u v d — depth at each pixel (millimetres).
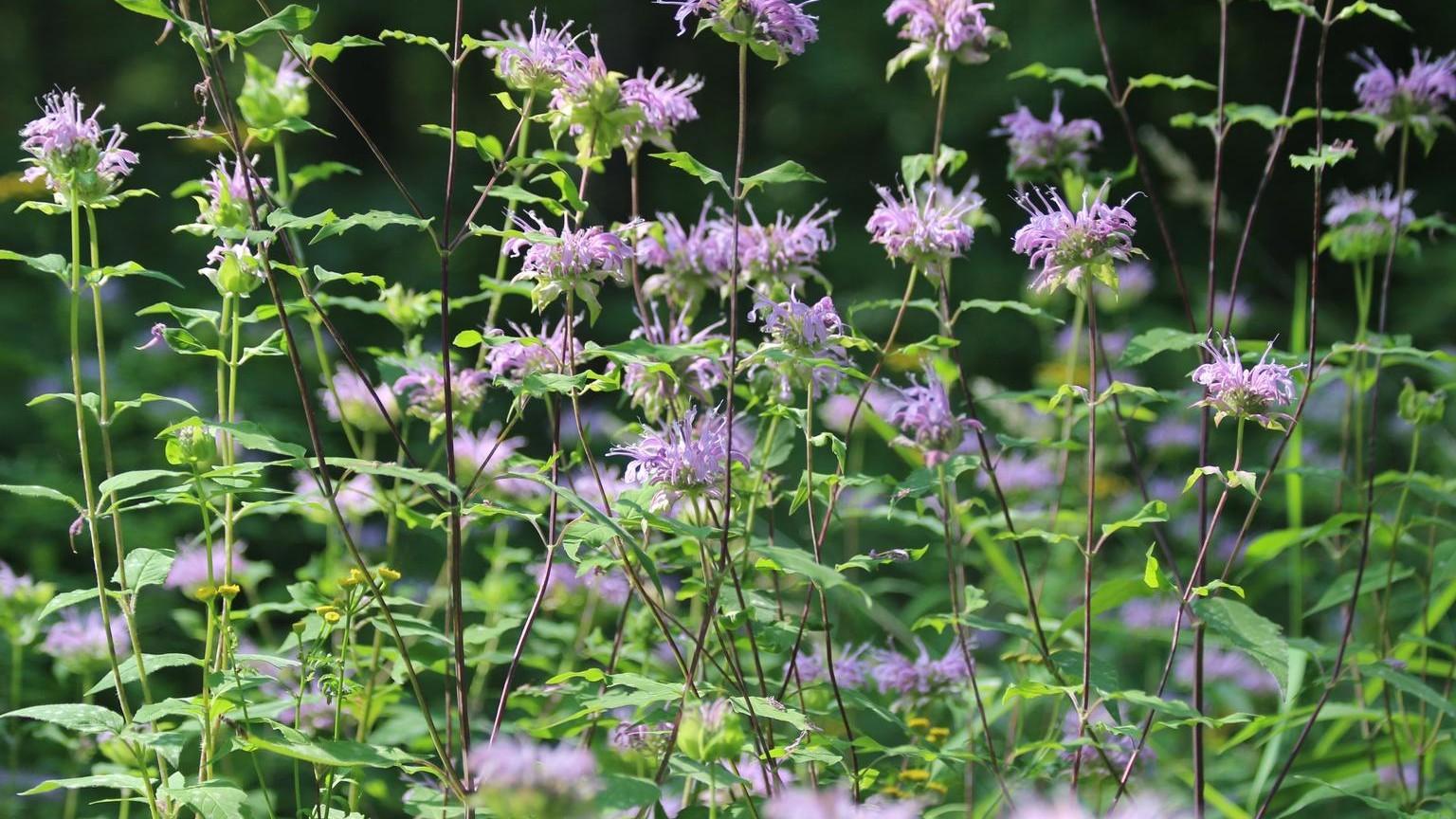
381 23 12609
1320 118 3459
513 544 5859
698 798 3424
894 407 3408
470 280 10227
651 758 3170
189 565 4180
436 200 11211
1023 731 4449
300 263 3484
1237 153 12234
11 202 8609
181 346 2988
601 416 5199
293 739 2801
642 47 12484
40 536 5406
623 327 9719
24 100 12727
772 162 12609
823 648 4062
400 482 3738
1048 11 11898
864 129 12586
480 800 2551
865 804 3107
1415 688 3436
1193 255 11805
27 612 3822
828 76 12195
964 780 3725
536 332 5309
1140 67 12039
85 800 4074
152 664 2873
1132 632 4820
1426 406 3980
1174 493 6102
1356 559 5207
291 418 6668
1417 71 4109
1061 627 3527
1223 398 3068
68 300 7605
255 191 3270
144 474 2723
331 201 10906
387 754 2541
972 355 10375
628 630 3869
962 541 4258
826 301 3023
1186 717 3156
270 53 12406
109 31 13312
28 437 6449
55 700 4398
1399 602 5191
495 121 12898
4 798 3928
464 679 2744
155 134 12523
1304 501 6199
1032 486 5414
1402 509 4020
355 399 3959
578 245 2924
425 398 3734
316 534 5090
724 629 3129
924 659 3795
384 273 10078
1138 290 6336
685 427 2932
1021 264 10930
